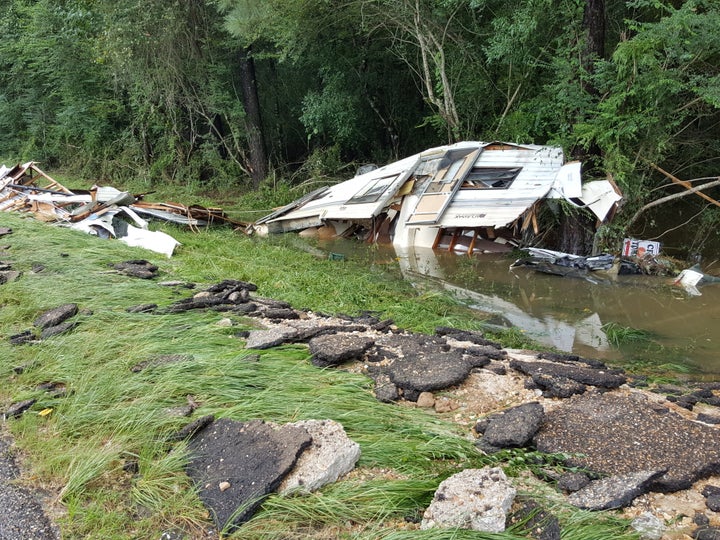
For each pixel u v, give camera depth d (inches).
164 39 643.5
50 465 138.8
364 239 467.5
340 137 653.9
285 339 201.5
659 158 363.3
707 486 127.0
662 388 191.8
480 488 118.6
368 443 140.8
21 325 225.5
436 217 401.7
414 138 667.4
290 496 122.0
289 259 394.3
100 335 202.7
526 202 375.9
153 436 147.1
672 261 369.4
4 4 960.9
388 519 118.9
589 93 374.0
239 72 735.7
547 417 154.2
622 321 278.1
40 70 852.6
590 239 384.5
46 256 315.6
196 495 125.9
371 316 261.7
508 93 492.1
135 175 794.8
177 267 331.3
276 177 701.3
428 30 498.0
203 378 169.9
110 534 117.1
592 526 112.7
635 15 417.1
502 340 252.1
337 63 614.2
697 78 323.9
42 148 953.5
